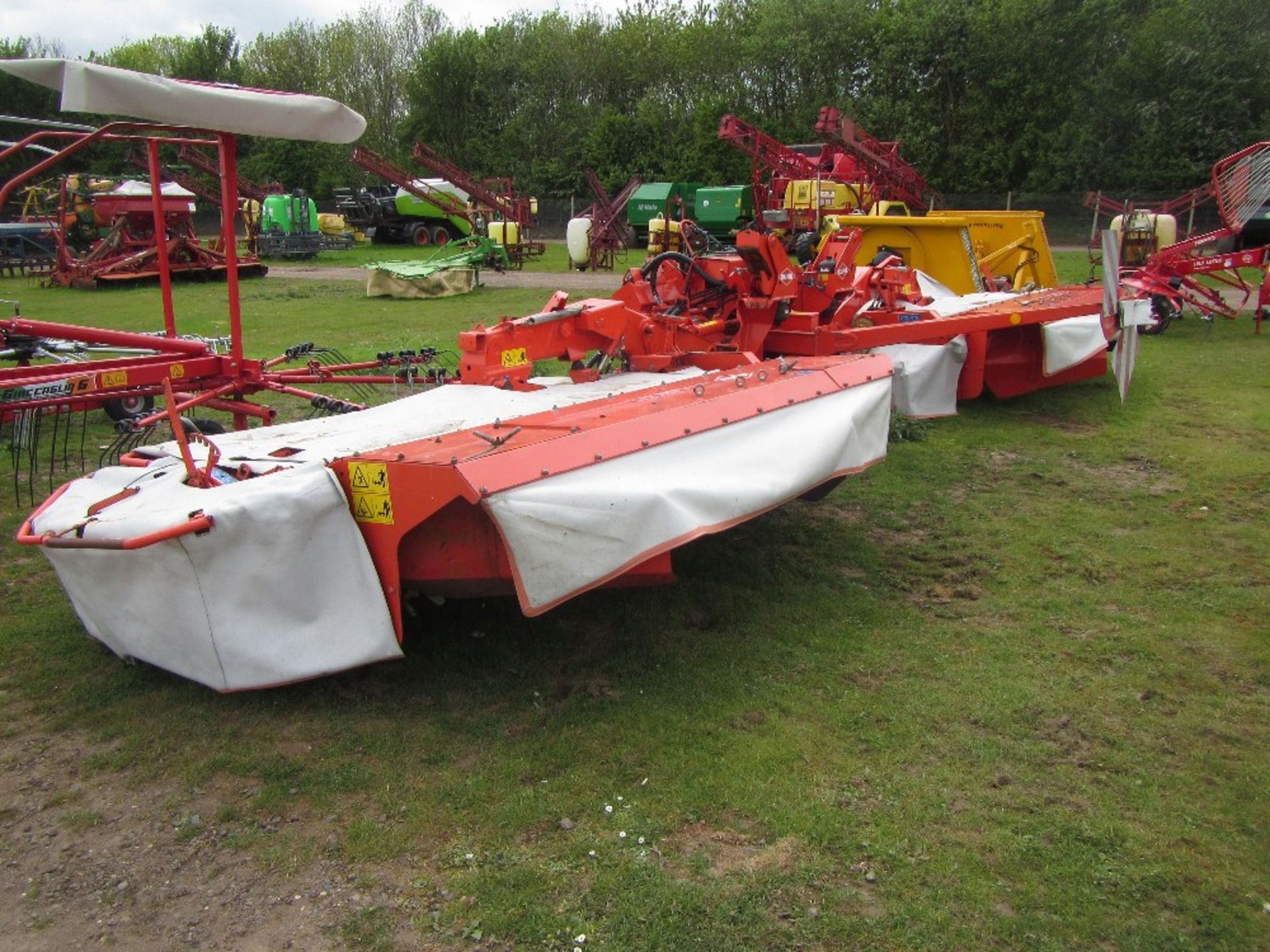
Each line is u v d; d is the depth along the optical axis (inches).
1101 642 170.1
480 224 1231.5
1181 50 1283.2
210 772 134.3
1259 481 258.8
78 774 135.1
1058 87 1441.9
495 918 106.3
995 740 139.4
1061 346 328.8
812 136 1603.1
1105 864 114.2
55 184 1498.5
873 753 136.3
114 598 147.9
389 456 137.6
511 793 127.8
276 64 2301.9
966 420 328.8
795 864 113.8
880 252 448.5
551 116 2006.6
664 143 1819.6
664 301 245.9
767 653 166.1
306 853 118.0
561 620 177.9
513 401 185.9
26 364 334.0
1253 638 171.0
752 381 182.4
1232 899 109.0
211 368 253.9
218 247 1192.8
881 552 214.1
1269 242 818.8
